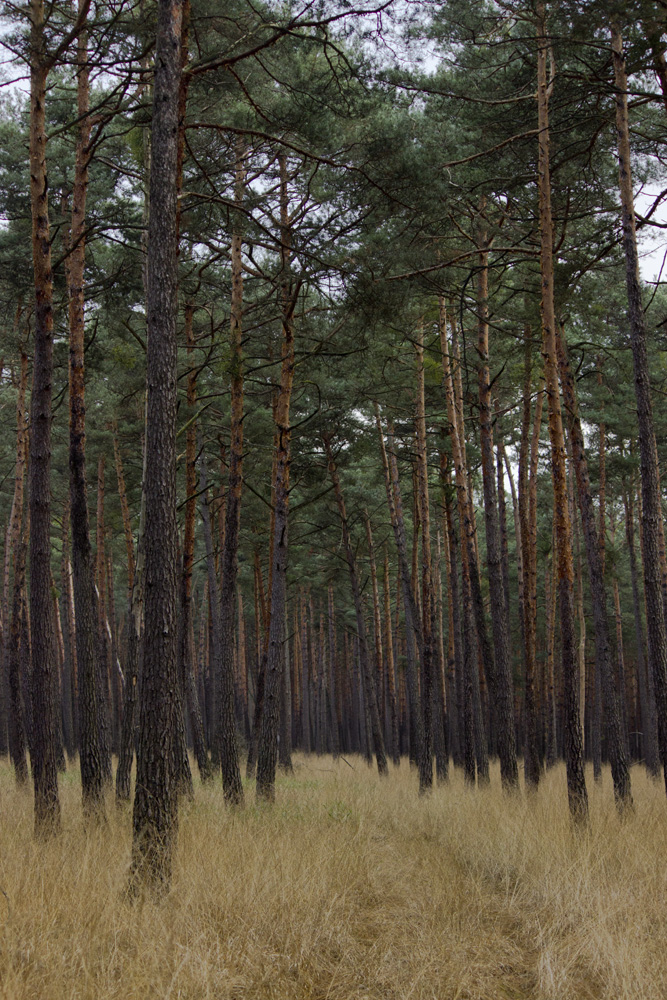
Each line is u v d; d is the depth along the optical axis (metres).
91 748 9.61
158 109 7.36
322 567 34.22
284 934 5.78
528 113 11.76
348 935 5.95
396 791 15.56
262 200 11.84
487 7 10.79
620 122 10.44
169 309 7.20
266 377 18.62
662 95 10.29
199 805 11.50
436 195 10.42
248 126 10.62
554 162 12.03
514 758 13.48
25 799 12.09
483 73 11.55
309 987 5.10
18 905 5.52
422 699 16.08
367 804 12.52
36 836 8.15
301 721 47.03
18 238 14.98
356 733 46.41
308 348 15.52
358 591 22.75
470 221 13.04
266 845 7.82
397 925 6.38
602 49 11.19
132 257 13.46
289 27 8.10
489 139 11.83
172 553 6.93
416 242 11.10
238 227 10.64
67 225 14.99
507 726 13.57
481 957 5.80
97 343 15.63
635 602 26.05
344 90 9.78
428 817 11.16
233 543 12.57
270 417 18.30
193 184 10.72
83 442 10.20
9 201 15.60
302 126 10.18
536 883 7.30
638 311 10.17
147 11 8.67
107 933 5.36
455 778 19.08
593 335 17.45
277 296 14.01
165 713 6.70
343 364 15.79
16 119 15.30
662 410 21.91
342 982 5.19
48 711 8.76
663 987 5.11
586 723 38.03
